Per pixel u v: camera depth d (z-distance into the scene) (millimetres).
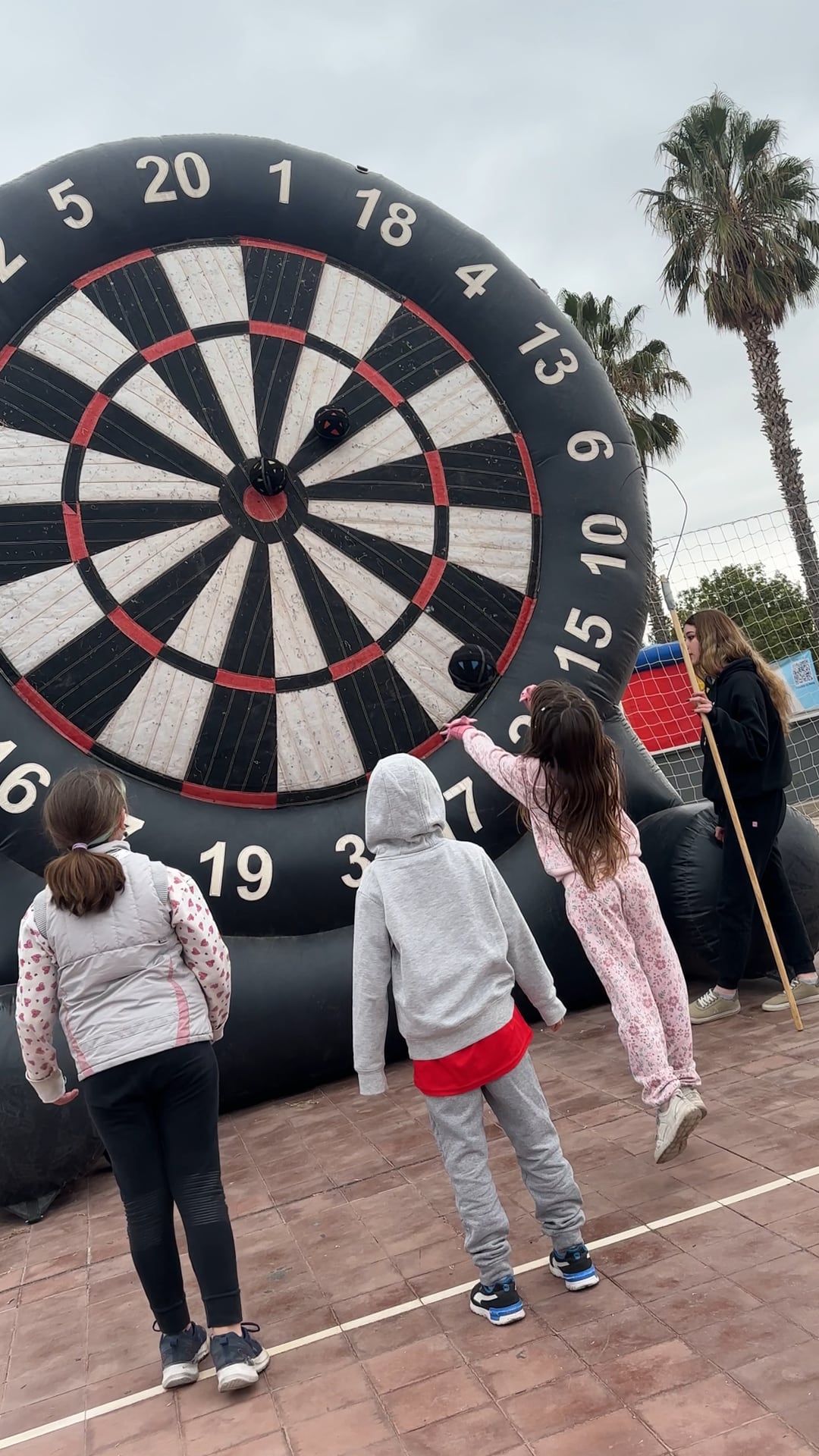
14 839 4559
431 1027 2648
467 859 2791
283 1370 2592
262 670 5145
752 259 18141
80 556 4930
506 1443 2148
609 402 5902
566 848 3373
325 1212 3502
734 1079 4004
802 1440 1992
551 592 5629
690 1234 2875
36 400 4969
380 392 5598
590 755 3332
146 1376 2701
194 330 5316
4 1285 3426
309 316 5535
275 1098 4941
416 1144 4008
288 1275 3094
